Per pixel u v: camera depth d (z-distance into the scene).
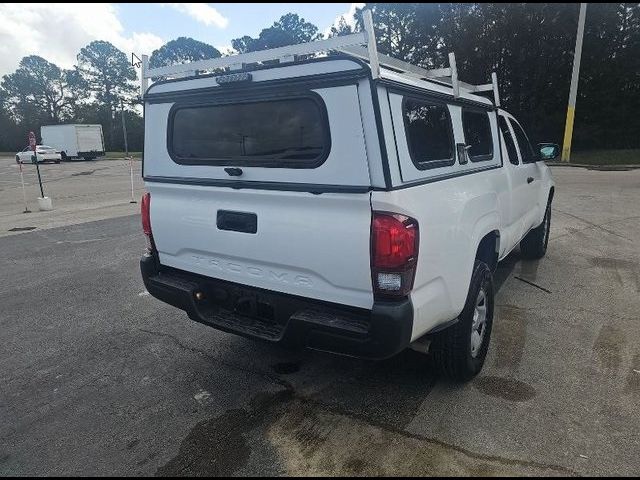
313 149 2.66
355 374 3.53
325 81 2.55
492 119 4.11
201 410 3.14
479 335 3.44
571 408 3.01
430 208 2.70
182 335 4.33
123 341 4.23
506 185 4.21
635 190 12.98
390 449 2.68
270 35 19.95
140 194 16.12
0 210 12.74
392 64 3.28
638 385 3.26
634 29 28.31
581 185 14.30
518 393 3.20
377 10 32.41
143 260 3.69
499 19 29.36
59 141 42.78
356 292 2.63
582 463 2.53
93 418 3.09
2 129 71.12
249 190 2.93
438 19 31.80
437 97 3.04
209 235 3.23
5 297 5.43
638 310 4.59
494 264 3.99
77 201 14.57
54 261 6.96
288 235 2.80
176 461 2.66
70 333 4.42
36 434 2.94
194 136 3.23
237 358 3.85
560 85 29.02
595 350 3.78
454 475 2.47
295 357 3.83
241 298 3.17
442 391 3.26
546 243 6.53
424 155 2.85
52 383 3.54
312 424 2.94
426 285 2.71
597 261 6.24
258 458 2.65
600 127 29.11
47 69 76.88
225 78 2.87
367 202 2.48
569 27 27.61
